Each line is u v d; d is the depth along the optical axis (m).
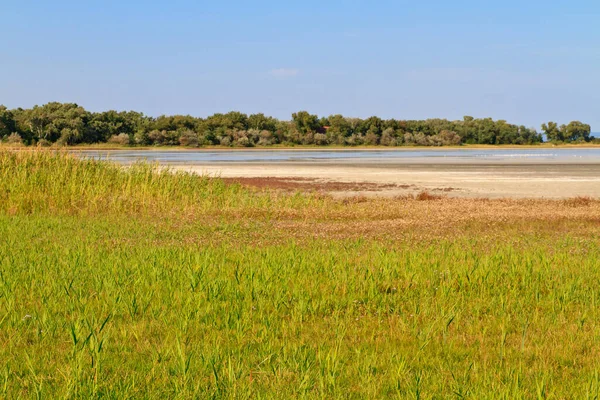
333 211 20.64
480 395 5.26
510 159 74.00
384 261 10.77
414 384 5.57
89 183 22.27
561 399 5.32
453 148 155.50
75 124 125.88
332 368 5.82
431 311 8.10
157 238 14.74
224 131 152.25
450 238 15.10
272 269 10.12
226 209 20.59
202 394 5.26
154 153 102.44
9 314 7.57
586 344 6.84
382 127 174.50
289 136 160.62
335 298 8.62
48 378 5.60
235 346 6.60
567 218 18.84
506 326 7.50
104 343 6.58
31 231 15.19
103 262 10.73
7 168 22.00
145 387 5.46
